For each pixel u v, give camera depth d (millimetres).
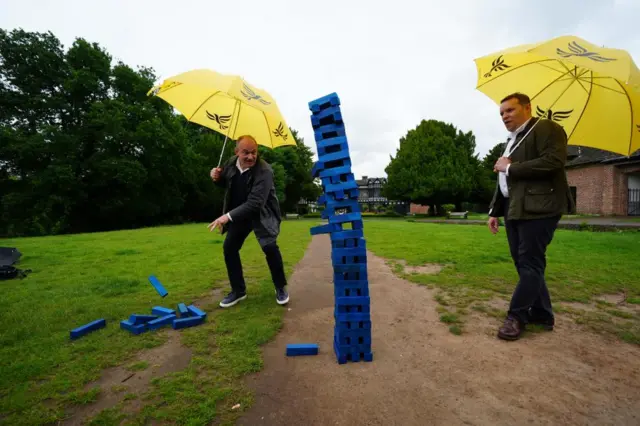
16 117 24031
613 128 2766
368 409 1730
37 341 2605
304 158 51281
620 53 2109
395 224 20016
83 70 24516
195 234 12734
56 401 1811
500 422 1619
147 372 2123
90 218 26766
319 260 6594
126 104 26688
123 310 3367
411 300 3715
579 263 5445
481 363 2219
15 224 24031
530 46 2387
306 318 3160
